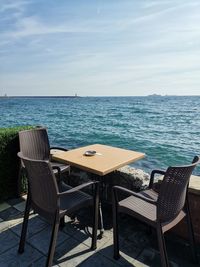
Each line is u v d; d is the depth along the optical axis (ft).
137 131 58.85
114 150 10.07
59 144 43.34
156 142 44.98
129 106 185.47
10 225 9.34
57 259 7.39
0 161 11.10
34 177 6.62
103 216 10.14
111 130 60.39
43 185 6.52
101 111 133.69
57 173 10.04
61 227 9.18
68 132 57.26
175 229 8.61
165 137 50.55
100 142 45.14
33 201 7.32
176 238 8.52
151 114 110.63
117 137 50.37
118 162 8.26
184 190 6.48
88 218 9.92
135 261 7.34
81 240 8.40
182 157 34.45
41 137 11.50
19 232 8.87
